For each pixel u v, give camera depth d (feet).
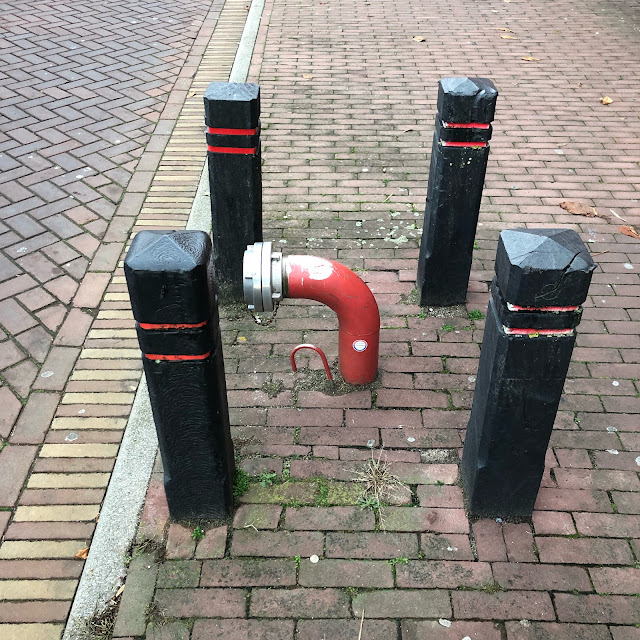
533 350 7.77
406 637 8.20
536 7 32.91
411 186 18.17
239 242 13.10
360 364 11.42
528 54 27.12
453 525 9.47
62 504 9.87
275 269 10.26
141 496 9.89
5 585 8.85
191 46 27.53
